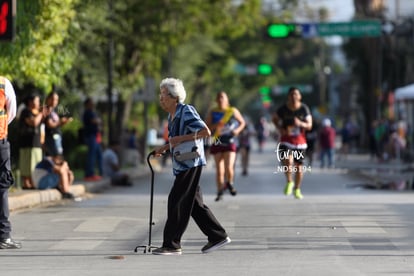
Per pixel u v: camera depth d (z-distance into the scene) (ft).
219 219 107.96
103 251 82.89
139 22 248.52
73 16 149.69
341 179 210.18
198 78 467.93
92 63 222.69
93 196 154.40
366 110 424.46
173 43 261.03
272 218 108.78
